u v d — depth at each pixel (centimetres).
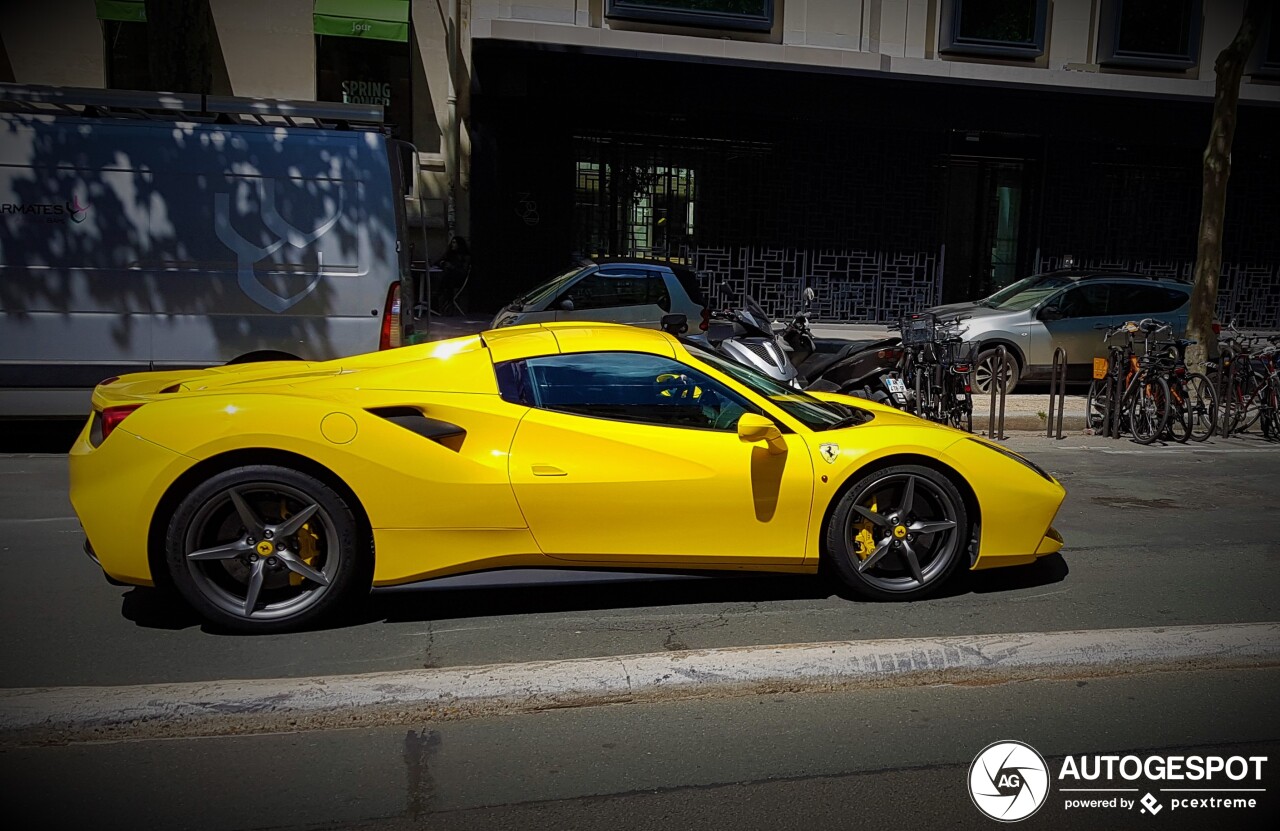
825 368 1033
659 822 296
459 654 417
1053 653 409
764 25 1727
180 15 1234
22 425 947
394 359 477
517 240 1680
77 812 295
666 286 1143
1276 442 1038
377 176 815
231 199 796
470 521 437
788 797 311
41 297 779
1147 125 1828
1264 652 423
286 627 431
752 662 393
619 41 1662
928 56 1808
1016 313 1255
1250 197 1944
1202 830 297
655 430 457
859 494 474
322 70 1678
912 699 384
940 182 1805
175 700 350
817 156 1769
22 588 492
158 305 791
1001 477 487
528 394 455
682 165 1747
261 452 422
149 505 414
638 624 456
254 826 290
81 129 778
